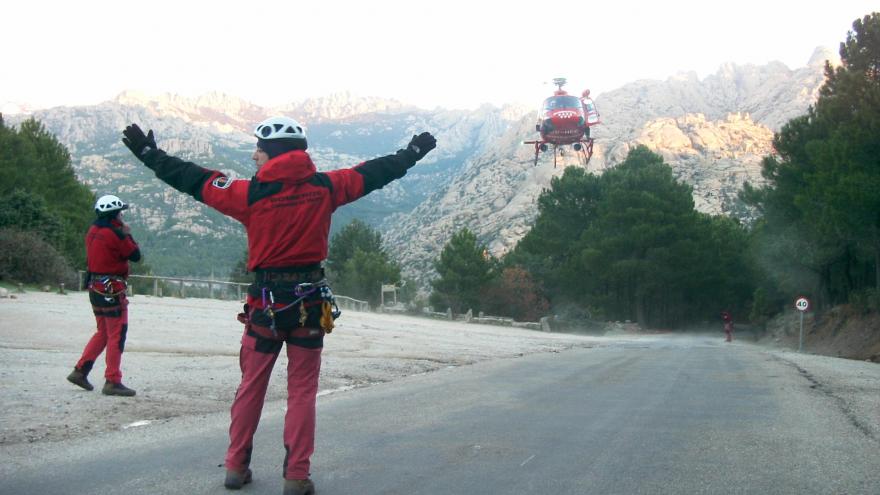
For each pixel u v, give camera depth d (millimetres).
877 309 32469
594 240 62250
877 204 27219
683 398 9250
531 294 56094
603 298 63406
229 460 4637
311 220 4453
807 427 7152
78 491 4535
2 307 18016
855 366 17625
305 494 4434
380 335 20688
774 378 12398
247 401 4605
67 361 10398
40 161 44719
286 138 4570
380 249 77500
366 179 4609
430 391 9484
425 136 4758
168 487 4668
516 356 16953
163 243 160750
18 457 5320
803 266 43219
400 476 5027
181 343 13797
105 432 6305
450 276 54344
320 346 4566
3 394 7602
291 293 4426
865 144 27625
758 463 5566
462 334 25984
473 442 6184
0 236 27531
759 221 55250
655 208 60781
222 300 31578
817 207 32281
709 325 70562
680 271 60938
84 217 46719
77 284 29906
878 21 30047
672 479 5074
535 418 7434
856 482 5062
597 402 8719
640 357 18516
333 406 8086
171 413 7262
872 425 7352
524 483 4902
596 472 5227
